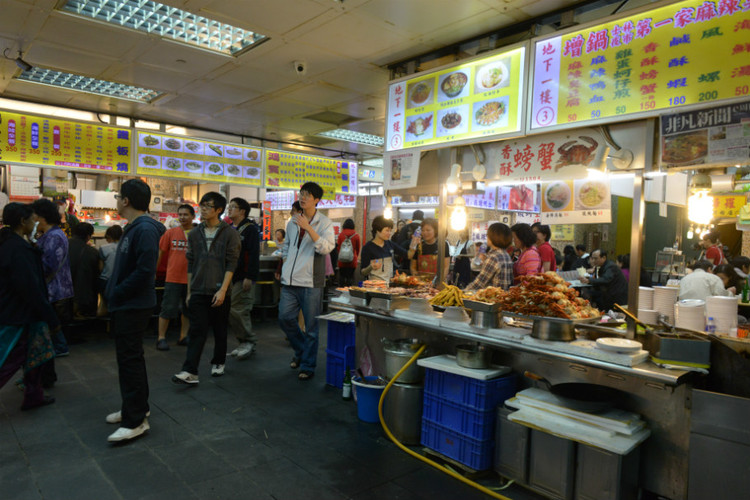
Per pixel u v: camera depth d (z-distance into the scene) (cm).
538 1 343
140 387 308
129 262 302
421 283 394
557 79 339
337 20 384
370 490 261
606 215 338
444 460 298
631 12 301
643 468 248
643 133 302
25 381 352
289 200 1138
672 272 716
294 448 307
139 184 310
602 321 301
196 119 716
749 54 258
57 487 251
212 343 589
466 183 412
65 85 575
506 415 274
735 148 259
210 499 246
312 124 739
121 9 388
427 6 355
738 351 252
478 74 390
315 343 455
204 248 411
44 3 367
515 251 611
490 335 285
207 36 437
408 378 328
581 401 241
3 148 566
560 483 250
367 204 1330
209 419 349
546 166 355
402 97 450
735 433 213
